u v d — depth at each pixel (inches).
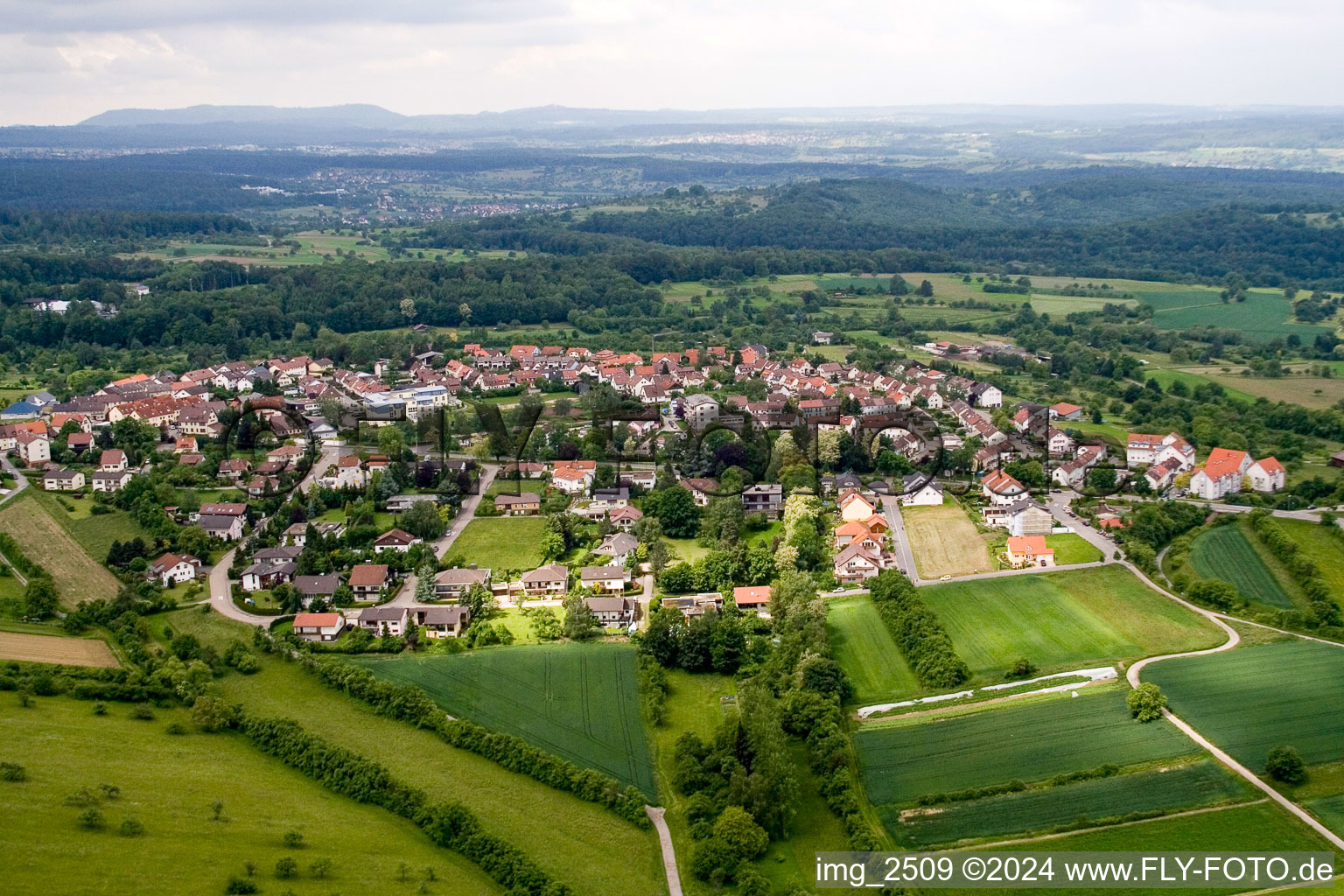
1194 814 5969.5
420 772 6565.0
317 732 6978.4
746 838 5821.9
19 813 5821.9
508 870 5669.3
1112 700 7145.7
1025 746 6653.5
